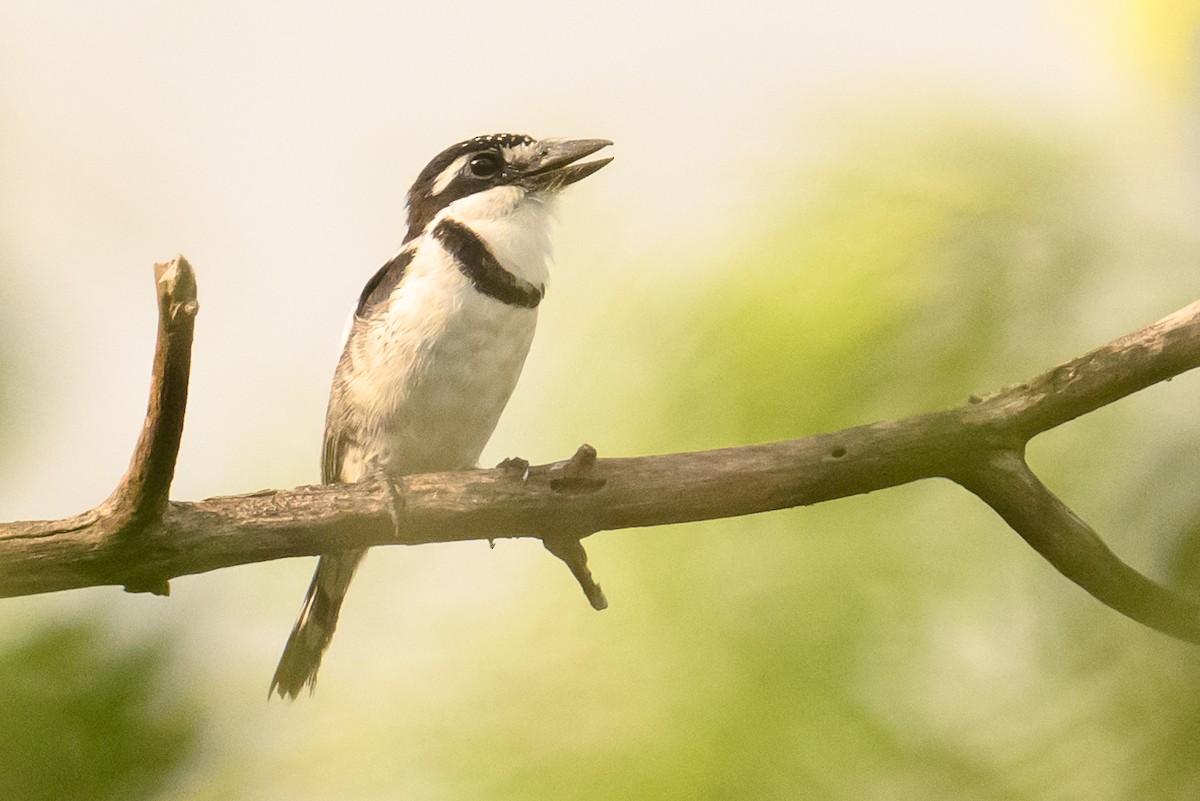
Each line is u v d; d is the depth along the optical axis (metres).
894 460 7.83
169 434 7.20
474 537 8.27
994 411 7.65
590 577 8.35
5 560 7.50
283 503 7.99
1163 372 7.53
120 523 7.55
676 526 8.65
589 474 8.12
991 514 8.36
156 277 6.85
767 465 8.00
